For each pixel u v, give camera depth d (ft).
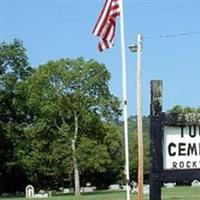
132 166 411.34
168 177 27.02
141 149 59.67
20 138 349.82
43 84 329.52
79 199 215.92
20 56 354.95
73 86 326.85
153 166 26.99
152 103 27.07
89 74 325.62
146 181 381.40
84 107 326.85
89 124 328.90
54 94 329.11
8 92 352.28
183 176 27.25
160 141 27.04
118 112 332.39
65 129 326.03
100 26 65.10
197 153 27.55
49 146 332.80
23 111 353.72
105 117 330.34
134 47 62.23
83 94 326.44
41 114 332.60
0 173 361.71
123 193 291.38
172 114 27.22
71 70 327.47
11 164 348.18
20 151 341.41
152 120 27.04
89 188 401.08
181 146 27.53
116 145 347.97
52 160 329.72
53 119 330.54
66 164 326.24
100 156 322.96
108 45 65.31
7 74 350.43
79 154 322.55
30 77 341.82
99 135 333.01
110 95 330.75
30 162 331.98
